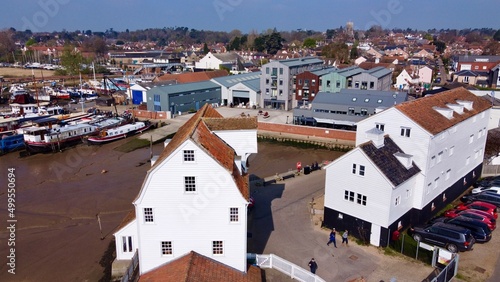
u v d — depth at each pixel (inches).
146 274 1112.2
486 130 1978.3
